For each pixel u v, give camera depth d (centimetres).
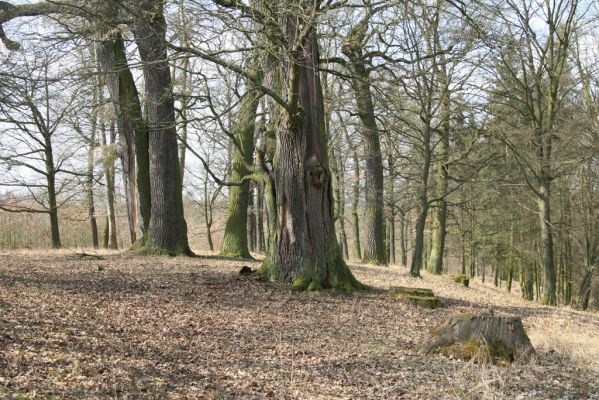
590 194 2298
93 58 1575
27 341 666
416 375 699
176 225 1742
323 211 1270
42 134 2383
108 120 1894
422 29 1588
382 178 2155
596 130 1783
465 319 811
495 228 2952
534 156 1892
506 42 1507
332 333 922
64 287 1075
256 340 837
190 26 1087
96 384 552
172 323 882
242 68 1213
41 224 3003
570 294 2956
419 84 1630
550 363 806
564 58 1862
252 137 1917
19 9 1255
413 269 1778
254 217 3347
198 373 649
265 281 1273
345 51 1484
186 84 1642
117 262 1506
